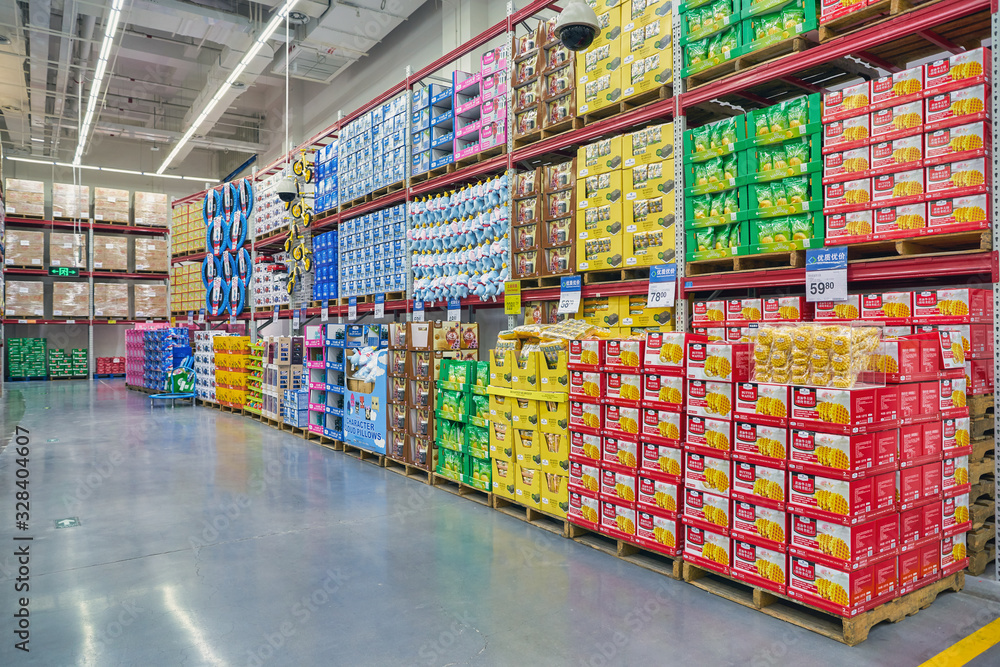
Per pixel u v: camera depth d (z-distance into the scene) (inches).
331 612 123.3
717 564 131.3
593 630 115.0
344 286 351.9
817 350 116.2
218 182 844.0
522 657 105.4
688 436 137.1
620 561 151.4
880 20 144.9
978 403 138.9
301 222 399.5
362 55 522.3
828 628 114.1
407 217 297.7
